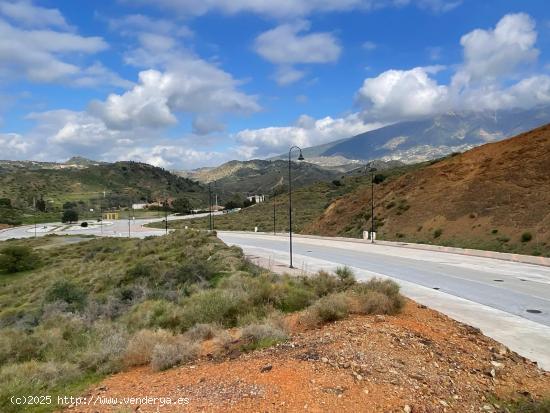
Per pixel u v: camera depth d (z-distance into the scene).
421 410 6.22
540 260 25.95
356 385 6.66
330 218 61.25
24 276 44.34
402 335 9.52
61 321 15.01
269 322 10.91
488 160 46.28
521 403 6.80
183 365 8.93
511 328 11.60
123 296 21.02
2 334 12.86
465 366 8.20
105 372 9.28
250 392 6.49
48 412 6.91
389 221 47.56
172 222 113.12
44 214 143.88
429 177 51.19
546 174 37.69
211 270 23.55
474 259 28.89
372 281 14.20
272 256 33.25
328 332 9.71
